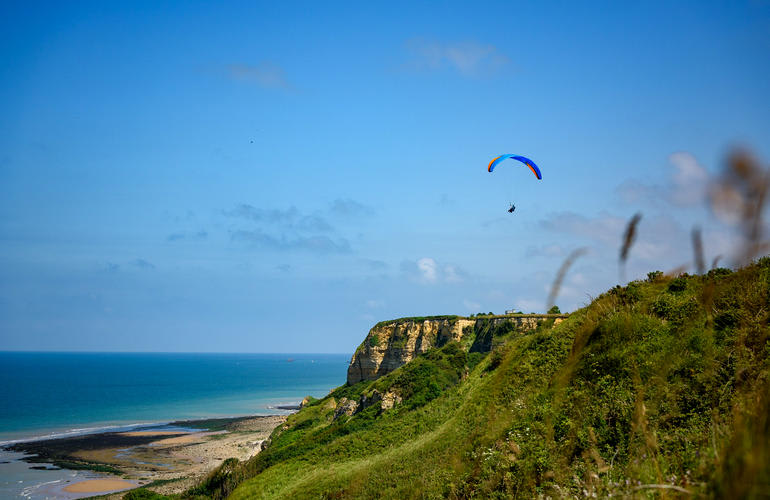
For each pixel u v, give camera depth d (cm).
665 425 1120
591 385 1558
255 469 4200
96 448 8569
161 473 6912
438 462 2119
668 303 1756
